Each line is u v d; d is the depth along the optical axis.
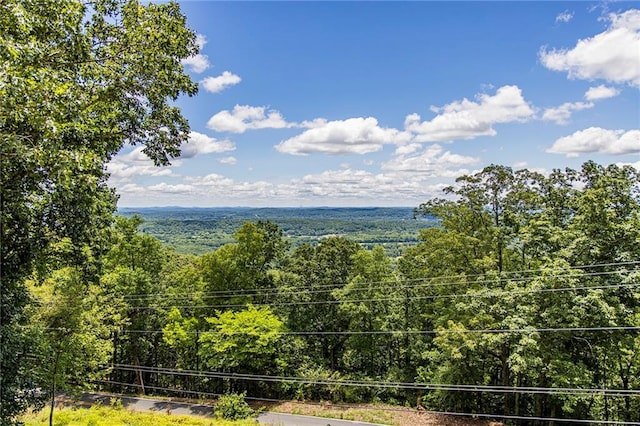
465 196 23.47
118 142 12.43
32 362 14.14
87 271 15.54
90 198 12.08
